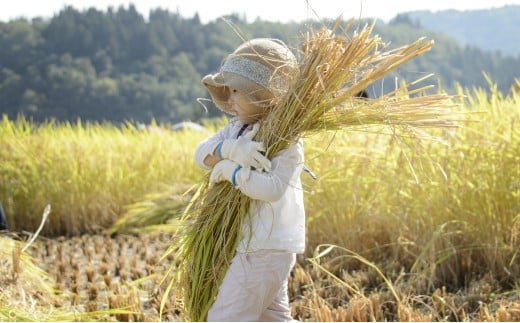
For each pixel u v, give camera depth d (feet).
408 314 16.81
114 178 39.17
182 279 13.47
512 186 20.66
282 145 12.15
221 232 12.40
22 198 38.27
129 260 26.45
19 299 17.98
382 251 23.25
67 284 23.88
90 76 378.12
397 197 22.18
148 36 414.82
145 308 19.86
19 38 396.78
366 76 11.93
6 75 380.78
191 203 13.57
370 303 17.25
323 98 12.08
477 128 22.18
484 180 21.07
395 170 21.99
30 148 39.65
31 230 37.81
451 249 21.03
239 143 12.09
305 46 12.30
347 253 23.18
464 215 21.18
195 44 409.69
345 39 12.12
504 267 19.80
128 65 407.44
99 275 25.20
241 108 12.55
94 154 39.81
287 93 12.07
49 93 376.48
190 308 12.91
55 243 33.37
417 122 12.39
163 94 371.97
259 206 12.28
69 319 16.38
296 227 12.56
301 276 21.27
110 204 38.68
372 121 12.39
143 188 39.42
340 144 23.70
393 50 12.17
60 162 38.17
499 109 23.09
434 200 21.49
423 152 19.88
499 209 20.94
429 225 21.54
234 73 12.32
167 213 35.47
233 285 12.25
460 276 20.98
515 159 20.92
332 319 16.94
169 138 43.68
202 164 12.80
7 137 41.83
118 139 43.55
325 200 23.75
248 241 12.07
